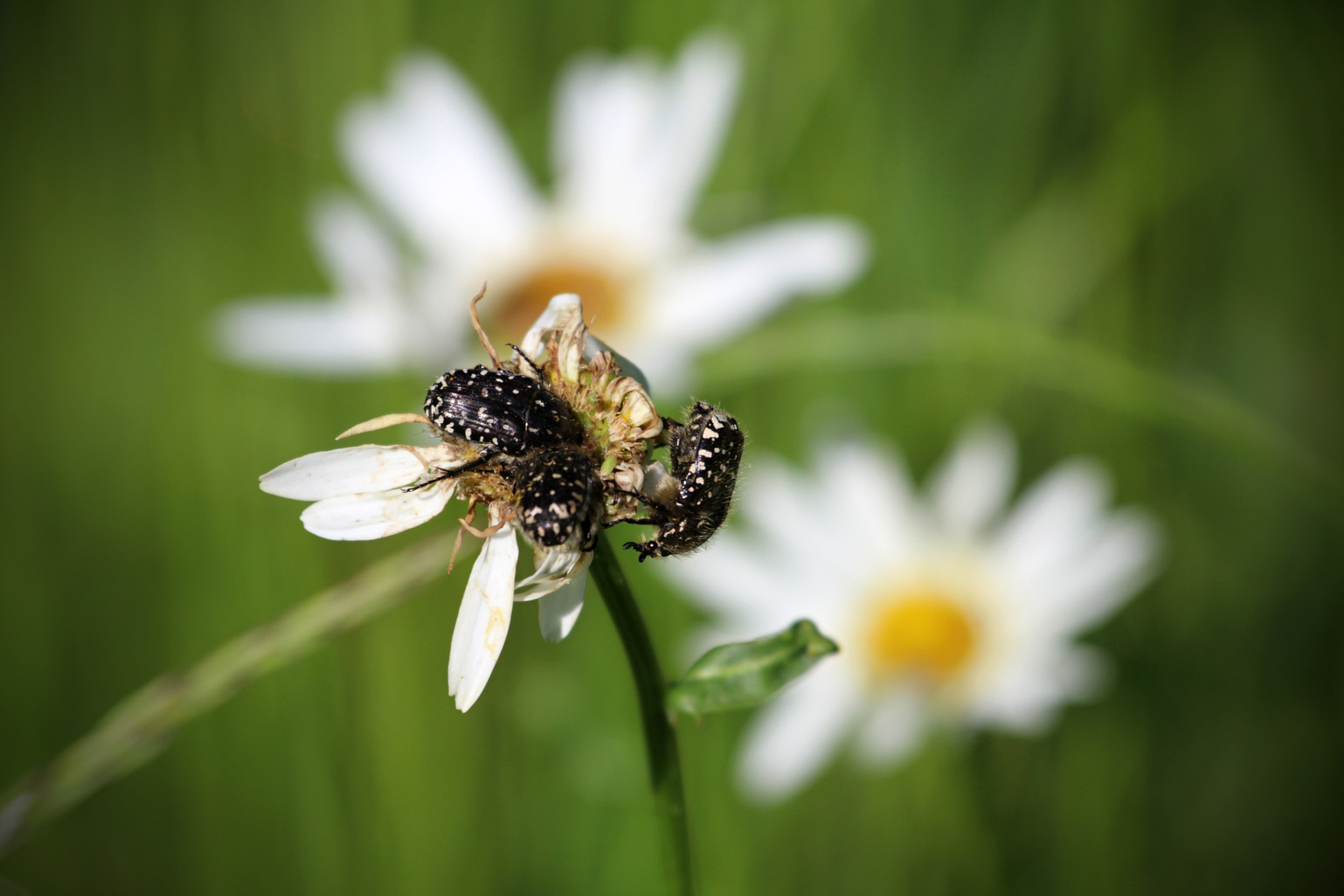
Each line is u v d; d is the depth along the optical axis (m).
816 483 0.32
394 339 0.27
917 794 0.29
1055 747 0.30
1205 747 0.32
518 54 0.32
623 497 0.20
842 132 0.32
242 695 0.28
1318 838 0.32
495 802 0.28
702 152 0.31
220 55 0.32
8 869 0.30
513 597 0.20
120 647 0.31
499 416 0.20
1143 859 0.31
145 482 0.31
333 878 0.28
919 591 0.31
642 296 0.30
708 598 0.30
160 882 0.29
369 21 0.31
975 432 0.32
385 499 0.20
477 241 0.30
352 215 0.28
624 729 0.28
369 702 0.28
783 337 0.28
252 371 0.31
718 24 0.32
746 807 0.28
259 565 0.30
